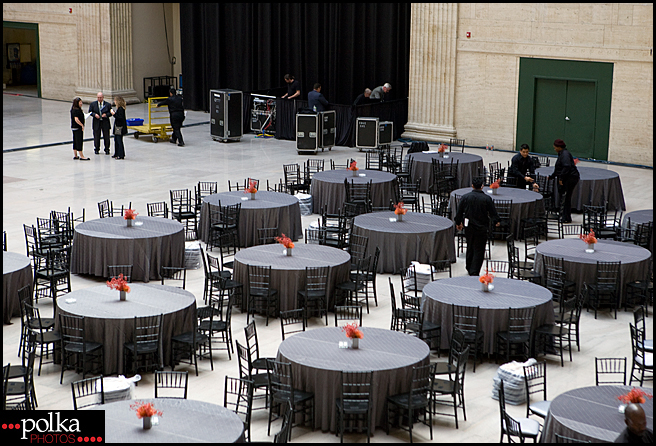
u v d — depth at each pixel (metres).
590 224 15.26
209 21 31.92
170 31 34.72
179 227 13.87
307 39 29.64
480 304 10.34
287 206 15.28
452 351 9.61
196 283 13.34
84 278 13.40
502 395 8.00
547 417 7.77
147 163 22.39
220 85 32.28
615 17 22.20
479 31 24.47
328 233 15.43
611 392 8.12
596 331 11.54
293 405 8.23
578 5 22.72
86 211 17.08
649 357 9.74
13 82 38.38
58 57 33.66
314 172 19.61
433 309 10.59
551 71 23.56
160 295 10.75
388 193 17.56
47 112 30.84
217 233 15.06
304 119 23.75
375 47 28.19
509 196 16.25
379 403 8.43
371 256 12.67
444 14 24.86
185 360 10.42
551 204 17.50
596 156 23.41
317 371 8.42
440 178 19.16
